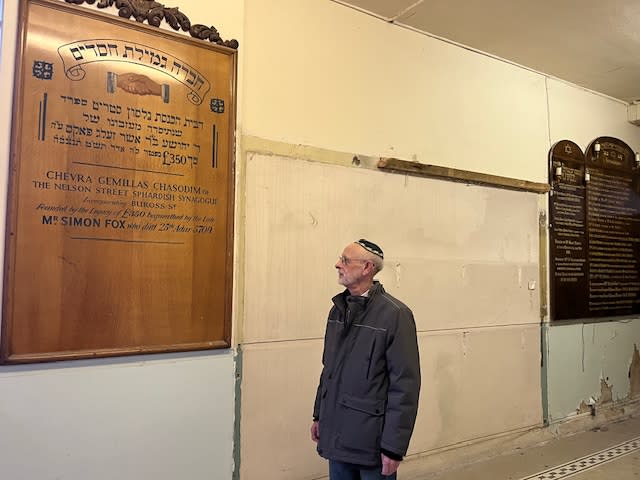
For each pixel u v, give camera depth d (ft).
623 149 15.16
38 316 6.07
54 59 6.25
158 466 6.84
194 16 7.36
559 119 13.51
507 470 10.39
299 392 8.54
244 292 8.03
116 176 6.65
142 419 6.74
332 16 9.34
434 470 10.13
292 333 8.52
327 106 9.21
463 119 11.38
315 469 8.64
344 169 9.35
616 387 14.47
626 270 14.90
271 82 8.52
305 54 8.95
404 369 6.02
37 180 6.11
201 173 7.35
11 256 5.90
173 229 7.08
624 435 12.83
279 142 8.54
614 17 10.14
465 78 11.47
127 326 6.66
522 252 12.30
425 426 10.26
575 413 13.30
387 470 5.89
